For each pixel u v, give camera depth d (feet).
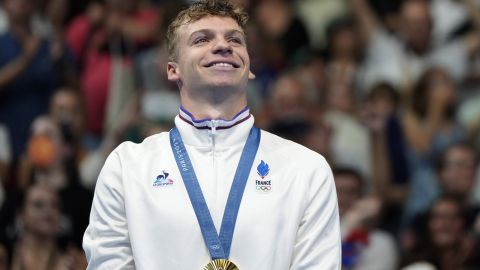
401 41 120.57
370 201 94.27
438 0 125.59
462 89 119.55
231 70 44.37
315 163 44.91
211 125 44.98
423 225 95.71
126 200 43.78
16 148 108.27
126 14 118.21
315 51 122.62
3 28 112.06
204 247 42.96
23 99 110.01
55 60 112.98
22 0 111.04
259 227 43.01
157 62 113.19
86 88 113.70
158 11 119.96
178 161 44.83
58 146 102.94
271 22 124.06
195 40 44.91
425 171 107.04
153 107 109.60
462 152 103.91
